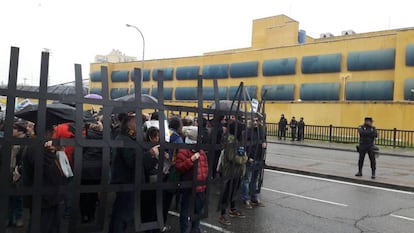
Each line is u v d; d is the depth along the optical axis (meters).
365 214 7.16
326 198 8.45
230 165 5.70
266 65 34.06
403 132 23.77
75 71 3.85
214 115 5.14
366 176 11.15
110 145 4.06
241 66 35.81
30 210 3.78
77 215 3.93
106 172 4.06
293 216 6.85
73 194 3.88
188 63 40.44
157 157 4.49
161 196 4.57
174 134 5.00
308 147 21.61
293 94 32.09
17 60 3.49
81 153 3.89
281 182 10.22
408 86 25.78
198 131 4.93
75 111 4.27
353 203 8.04
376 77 27.92
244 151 6.03
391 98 26.88
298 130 25.45
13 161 4.67
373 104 27.31
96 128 5.34
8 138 3.50
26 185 4.03
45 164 3.96
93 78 46.47
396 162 15.65
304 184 10.03
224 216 6.22
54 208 4.21
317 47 31.09
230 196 5.94
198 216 5.10
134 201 4.30
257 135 7.07
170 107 4.58
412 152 19.98
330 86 29.86
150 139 4.62
